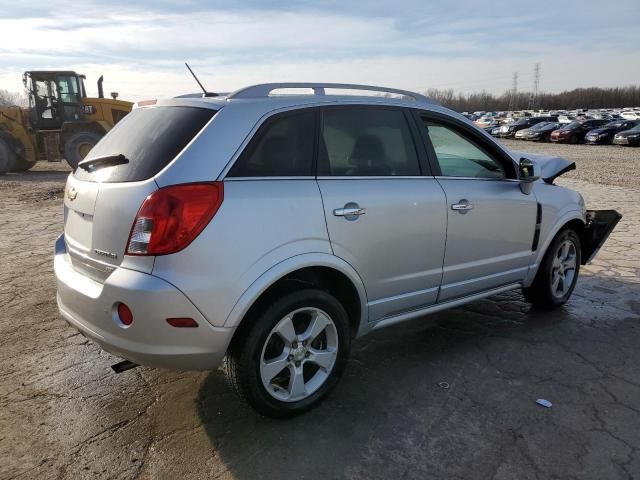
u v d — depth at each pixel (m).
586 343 3.91
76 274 2.91
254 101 2.87
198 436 2.80
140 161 2.70
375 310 3.27
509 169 4.00
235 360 2.71
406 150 3.40
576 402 3.10
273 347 2.86
